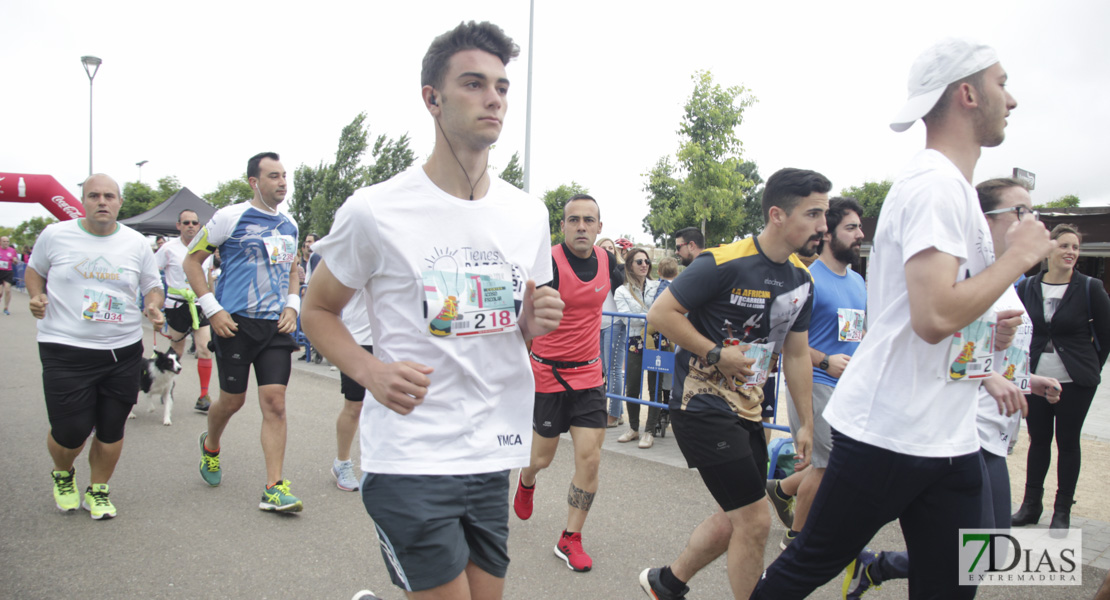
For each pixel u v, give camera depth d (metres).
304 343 10.23
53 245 3.83
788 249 2.66
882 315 1.93
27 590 3.01
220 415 4.30
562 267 3.60
